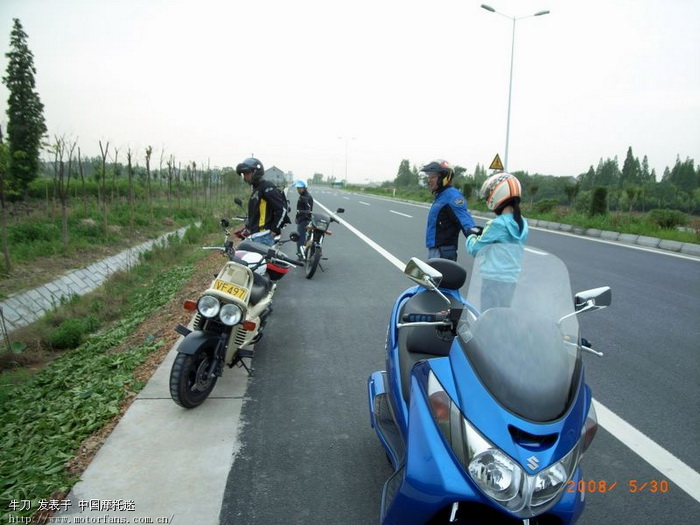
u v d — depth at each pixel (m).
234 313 3.89
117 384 4.35
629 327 6.43
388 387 3.24
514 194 3.57
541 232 17.25
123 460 3.28
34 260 11.12
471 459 2.05
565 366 2.29
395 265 10.16
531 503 2.01
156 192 28.95
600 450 3.67
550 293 2.67
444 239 5.64
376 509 2.95
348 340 5.69
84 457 3.33
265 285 4.75
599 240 15.30
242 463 3.33
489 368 2.25
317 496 3.04
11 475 3.12
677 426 4.02
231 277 4.21
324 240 13.70
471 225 5.33
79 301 8.74
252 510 2.89
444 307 3.49
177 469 3.22
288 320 6.38
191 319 6.05
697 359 5.39
